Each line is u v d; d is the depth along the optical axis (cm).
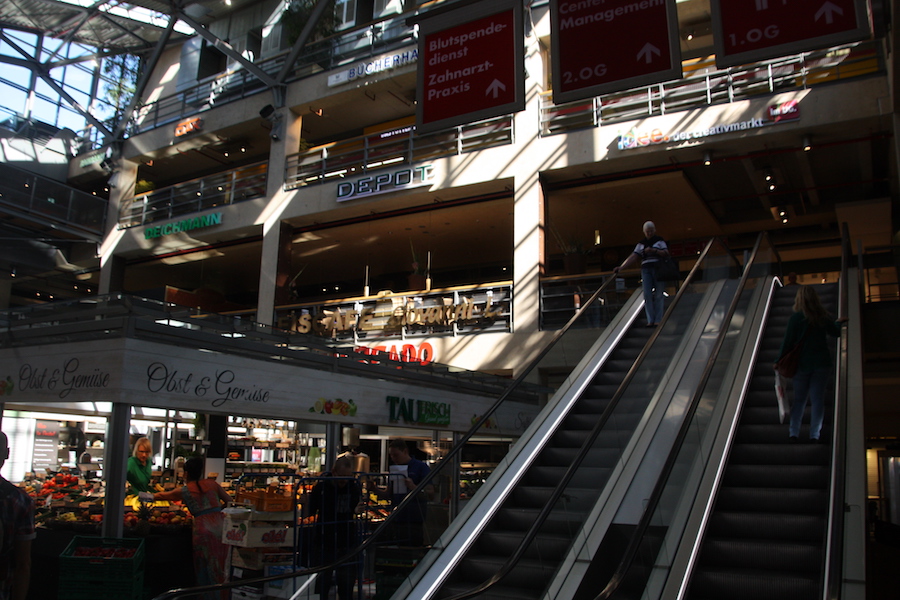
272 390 891
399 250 2289
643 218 1998
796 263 2091
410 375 1155
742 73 1525
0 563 376
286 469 1388
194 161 2506
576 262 1700
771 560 548
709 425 695
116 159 2430
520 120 1722
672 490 570
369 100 2052
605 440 709
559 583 543
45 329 806
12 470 1157
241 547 707
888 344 1245
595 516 608
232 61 2397
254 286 2884
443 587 593
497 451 945
